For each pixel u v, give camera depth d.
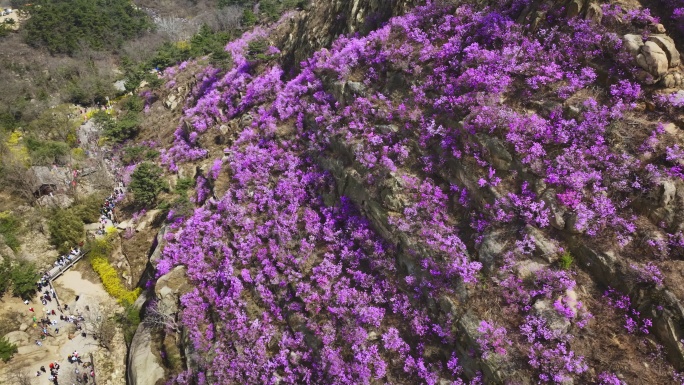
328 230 27.94
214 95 48.88
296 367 25.02
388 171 25.75
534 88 22.73
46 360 34.75
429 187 24.33
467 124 23.38
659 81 20.25
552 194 20.25
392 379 21.78
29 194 48.22
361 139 28.27
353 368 22.62
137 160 51.47
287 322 26.72
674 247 17.66
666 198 18.09
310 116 33.81
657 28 21.11
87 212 46.31
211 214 35.28
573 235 19.52
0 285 38.88
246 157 35.97
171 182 43.91
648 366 16.78
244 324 27.89
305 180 31.20
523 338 18.84
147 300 35.09
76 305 38.69
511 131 21.86
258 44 47.97
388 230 24.98
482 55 24.73
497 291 20.20
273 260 29.12
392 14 32.94
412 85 27.53
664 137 19.19
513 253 20.42
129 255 41.47
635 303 17.72
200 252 33.31
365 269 25.58
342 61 32.47
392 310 23.50
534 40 24.11
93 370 33.41
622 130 20.02
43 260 43.50
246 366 26.28
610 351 17.48
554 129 21.36
